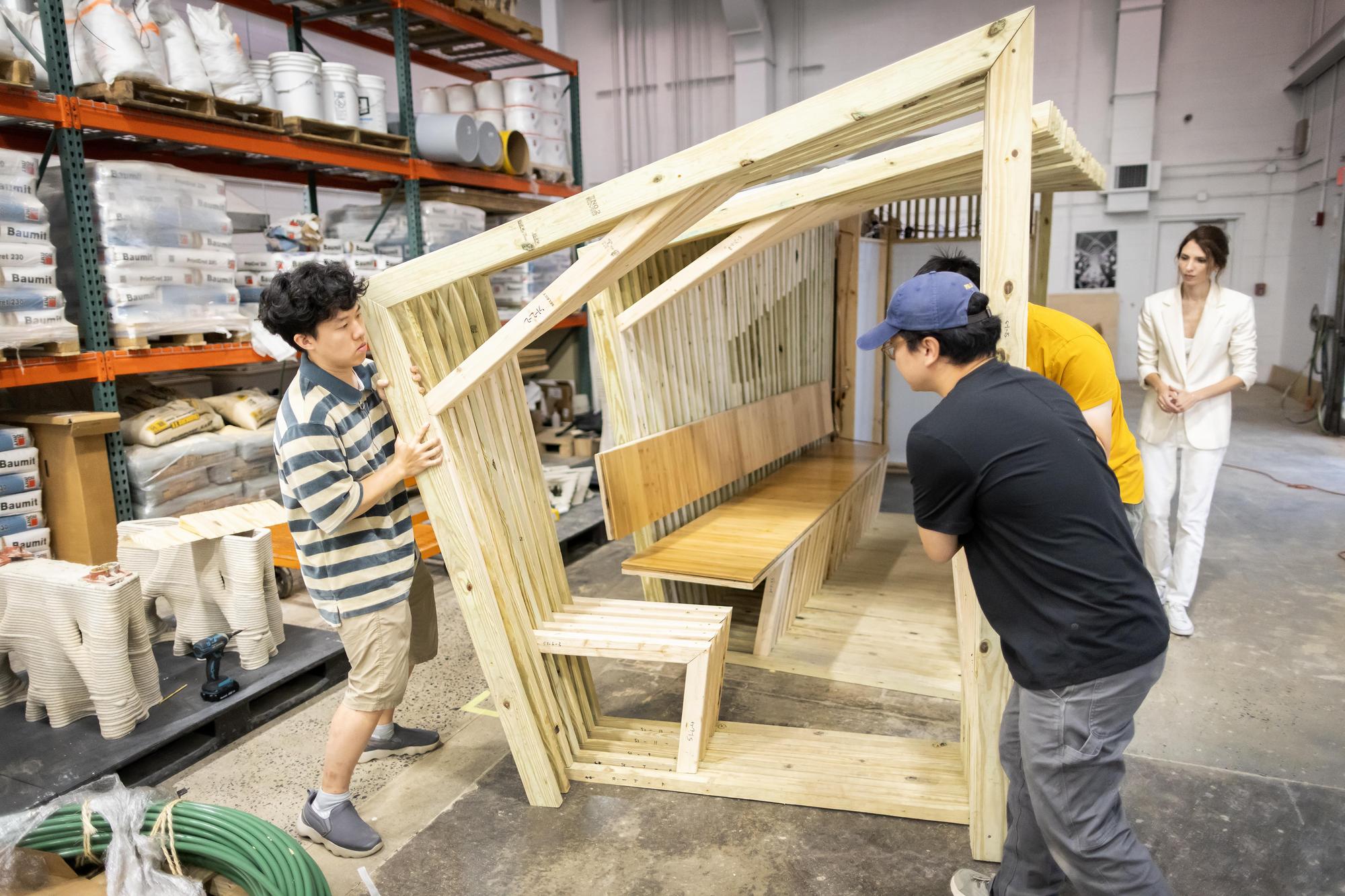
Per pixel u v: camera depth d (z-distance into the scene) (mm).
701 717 2479
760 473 4531
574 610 2773
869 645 3521
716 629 2561
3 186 3223
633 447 3111
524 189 6367
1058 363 2578
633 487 3096
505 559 2447
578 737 2721
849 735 2750
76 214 3533
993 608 1609
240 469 4328
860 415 6465
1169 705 3012
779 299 4562
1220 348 3363
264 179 5520
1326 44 9352
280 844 1867
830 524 4098
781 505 3900
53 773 2438
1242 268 11695
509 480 2598
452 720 3018
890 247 6355
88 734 2662
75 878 1977
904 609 3895
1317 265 10086
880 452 5105
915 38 11422
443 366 2424
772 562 3064
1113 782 1574
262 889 1806
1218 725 2867
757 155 1896
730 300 4035
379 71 8312
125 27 3576
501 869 2197
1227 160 11383
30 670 2695
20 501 3531
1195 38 11172
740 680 3277
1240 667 3299
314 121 4449
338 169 5805
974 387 1586
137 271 3719
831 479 4402
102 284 3666
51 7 3363
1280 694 3074
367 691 2219
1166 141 11586
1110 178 11695
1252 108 11141
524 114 6289
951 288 1632
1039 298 5109
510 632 2418
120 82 3551
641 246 2146
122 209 3650
